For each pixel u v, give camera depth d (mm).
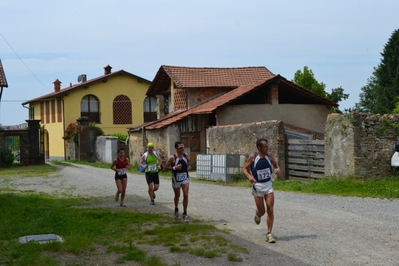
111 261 7812
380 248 8281
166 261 7766
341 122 16641
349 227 9953
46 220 11023
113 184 20516
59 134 45406
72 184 20812
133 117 47250
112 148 35812
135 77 47094
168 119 29094
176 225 10461
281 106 26859
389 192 14141
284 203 13336
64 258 8016
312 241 8844
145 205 13914
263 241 8906
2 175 26641
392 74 49938
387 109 48594
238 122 26172
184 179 11031
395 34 50781
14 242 8977
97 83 45625
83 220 11055
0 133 35688
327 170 17328
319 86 38625
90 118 45812
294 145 18969
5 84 31500
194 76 31531
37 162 36812
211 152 24578
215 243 8758
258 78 32406
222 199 14648
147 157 14023
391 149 16547
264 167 9039
